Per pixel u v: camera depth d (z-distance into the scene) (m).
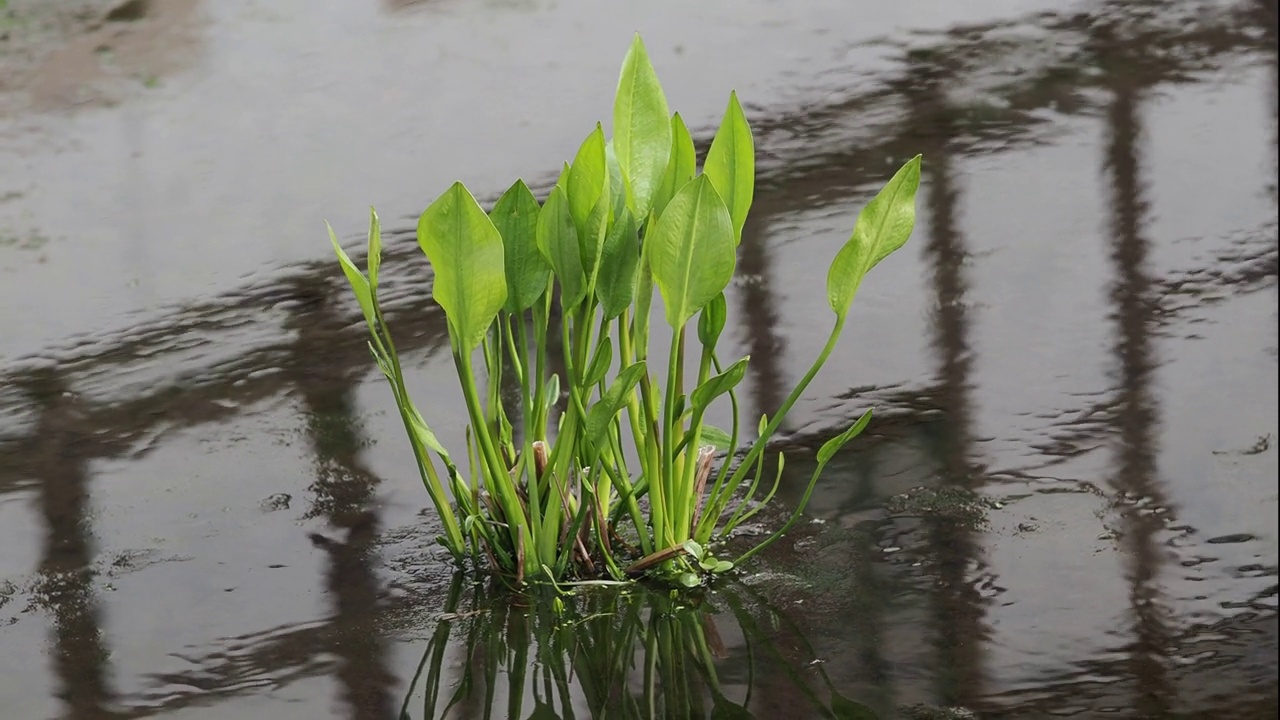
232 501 2.29
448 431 2.51
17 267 3.24
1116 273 3.07
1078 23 4.48
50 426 2.57
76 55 4.40
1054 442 2.40
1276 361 2.67
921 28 4.47
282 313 3.01
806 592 1.96
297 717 1.70
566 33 4.52
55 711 1.73
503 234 1.82
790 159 3.64
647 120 1.83
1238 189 3.43
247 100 4.11
